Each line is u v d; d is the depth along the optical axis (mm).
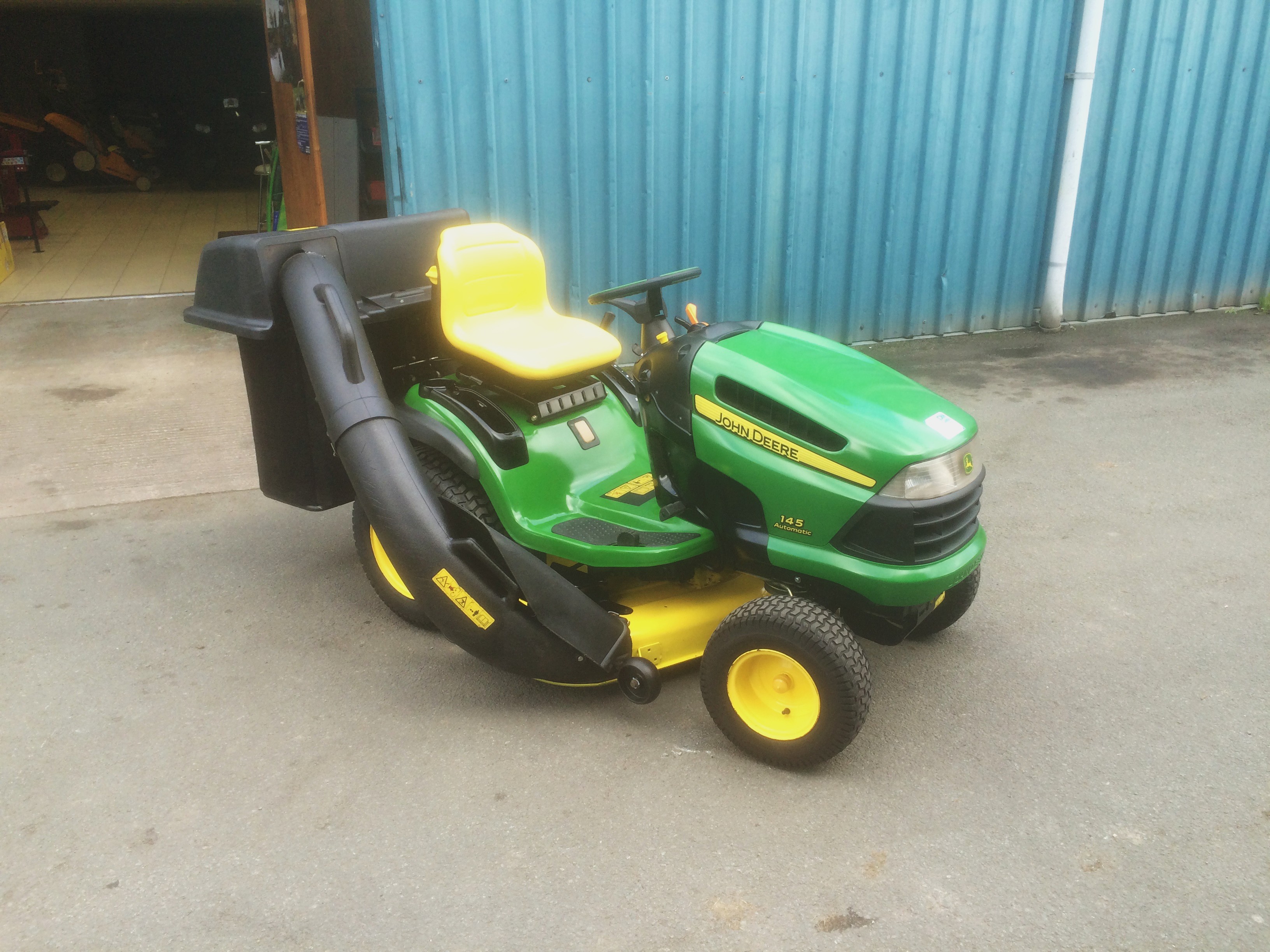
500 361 3137
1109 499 4734
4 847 2549
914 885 2461
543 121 5809
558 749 2969
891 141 6707
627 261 6348
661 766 2893
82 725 3039
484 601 2908
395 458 2980
